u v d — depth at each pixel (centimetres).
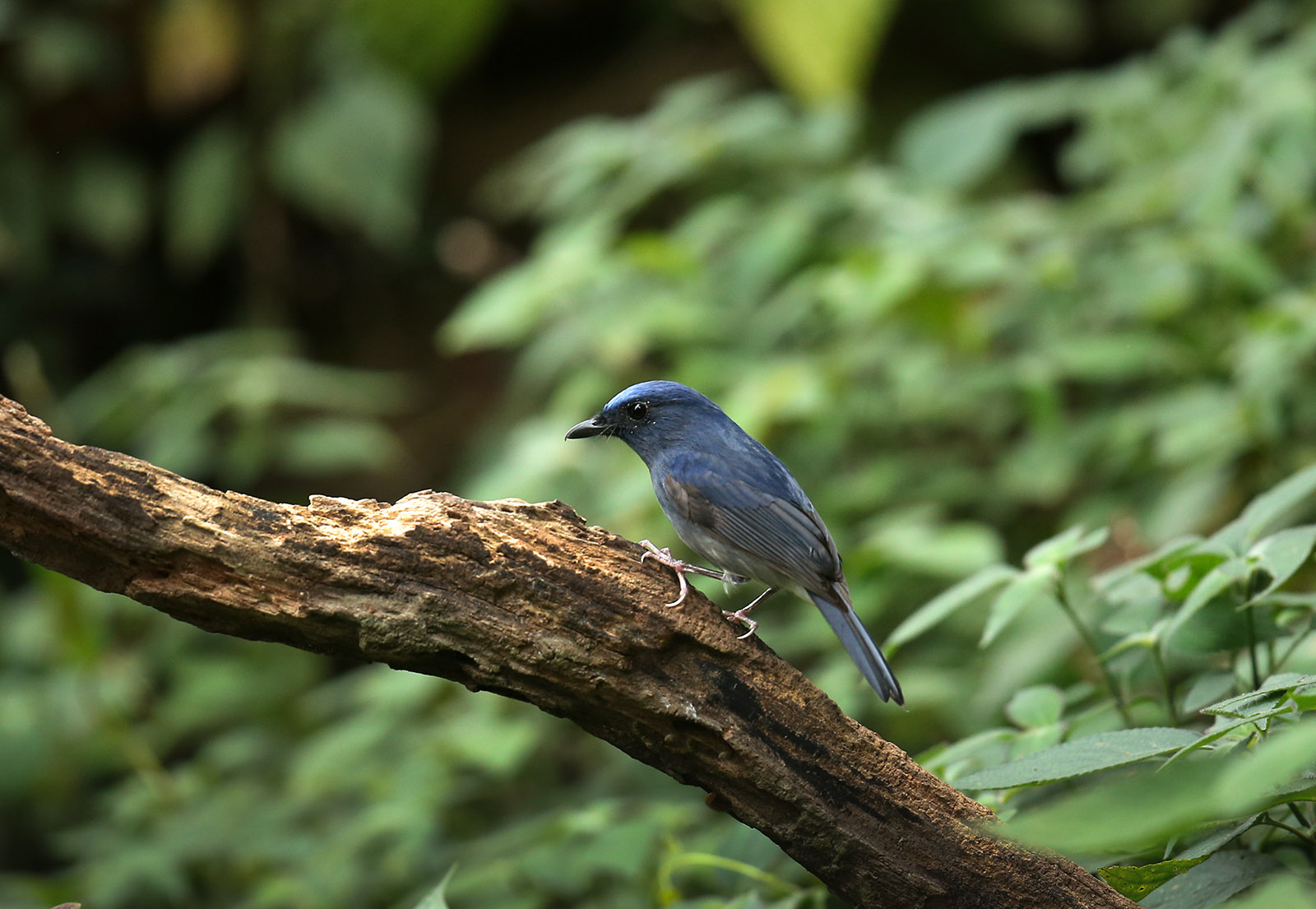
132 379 1395
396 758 985
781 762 528
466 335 1146
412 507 534
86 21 1712
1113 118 1252
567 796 1002
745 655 534
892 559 886
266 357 1468
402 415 1781
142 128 1794
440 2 1683
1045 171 1781
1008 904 524
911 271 1032
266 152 1753
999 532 1152
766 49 1345
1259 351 924
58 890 887
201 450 1342
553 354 1147
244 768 1147
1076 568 1023
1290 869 457
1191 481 970
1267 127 1071
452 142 1933
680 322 1112
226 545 512
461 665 530
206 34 1712
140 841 959
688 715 526
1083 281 1153
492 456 1438
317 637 529
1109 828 308
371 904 879
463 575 519
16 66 1698
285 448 1352
